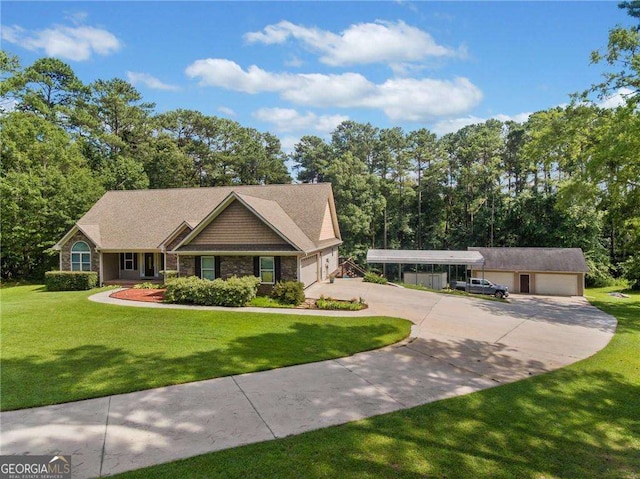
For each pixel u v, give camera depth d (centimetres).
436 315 1733
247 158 5969
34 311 1655
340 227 4881
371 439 625
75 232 2656
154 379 884
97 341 1194
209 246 2125
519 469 552
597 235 4366
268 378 909
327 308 1770
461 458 576
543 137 2534
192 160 5622
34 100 3528
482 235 4850
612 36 2086
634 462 582
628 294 3453
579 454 600
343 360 1058
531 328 1564
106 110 4941
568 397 833
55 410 727
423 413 727
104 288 2456
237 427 666
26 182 3017
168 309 1698
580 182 2442
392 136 6016
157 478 516
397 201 5397
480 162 5391
